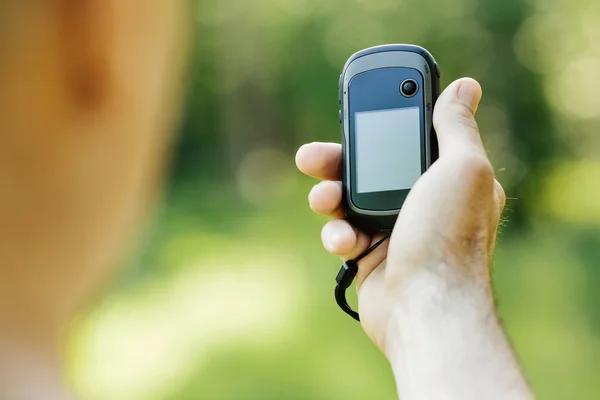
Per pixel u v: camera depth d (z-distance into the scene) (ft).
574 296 7.98
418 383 1.63
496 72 15.51
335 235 1.92
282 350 6.29
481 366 1.61
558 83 15.81
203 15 17.72
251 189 17.06
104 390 5.36
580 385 5.49
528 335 6.75
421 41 16.70
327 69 19.17
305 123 19.40
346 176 1.97
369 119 1.98
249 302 8.04
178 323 7.11
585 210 14.07
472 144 1.85
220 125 18.44
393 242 1.80
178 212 14.17
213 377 5.70
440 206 1.77
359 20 18.53
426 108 1.98
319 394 5.40
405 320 1.73
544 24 15.57
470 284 1.73
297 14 18.94
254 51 18.89
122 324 7.01
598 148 16.87
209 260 10.17
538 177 14.78
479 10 15.67
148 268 9.30
